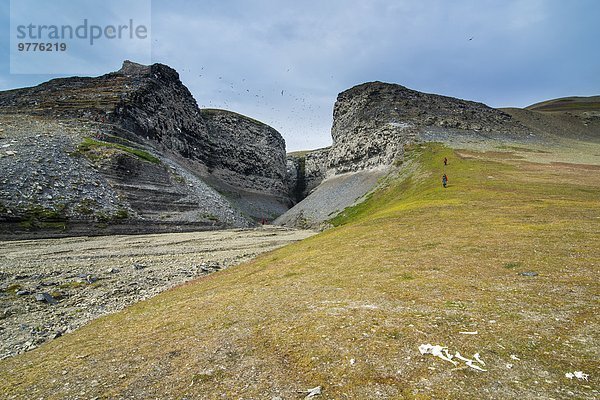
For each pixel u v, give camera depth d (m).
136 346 12.06
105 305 23.97
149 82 125.00
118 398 8.25
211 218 84.19
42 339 17.42
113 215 64.00
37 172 61.59
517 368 7.60
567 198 33.50
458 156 79.56
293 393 7.66
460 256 18.05
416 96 151.12
